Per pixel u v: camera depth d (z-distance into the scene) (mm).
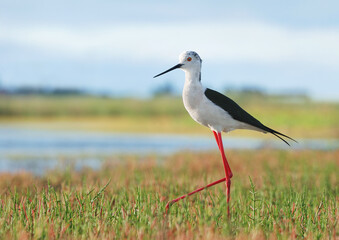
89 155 23141
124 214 8188
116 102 57844
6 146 27234
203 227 7367
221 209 8148
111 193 10594
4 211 8344
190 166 16781
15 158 22016
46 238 6988
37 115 53781
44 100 58812
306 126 38812
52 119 51188
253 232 7230
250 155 20219
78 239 7062
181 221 7719
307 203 9133
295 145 26859
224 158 9641
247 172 15359
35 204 8656
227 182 9484
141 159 19797
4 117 51875
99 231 7391
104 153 24047
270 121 40625
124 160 19516
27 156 22719
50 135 34969
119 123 46938
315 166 15945
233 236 7230
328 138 32750
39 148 26359
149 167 16656
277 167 16547
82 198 8961
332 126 38812
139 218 7762
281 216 8250
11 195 9094
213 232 7199
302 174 14680
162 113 53844
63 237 7199
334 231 7336
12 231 7121
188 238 6938
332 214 8352
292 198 9148
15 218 7723
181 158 19422
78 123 47312
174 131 40406
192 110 9609
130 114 53312
